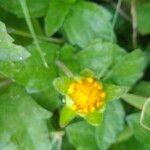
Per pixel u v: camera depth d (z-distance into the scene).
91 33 0.13
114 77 0.13
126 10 0.15
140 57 0.13
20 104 0.13
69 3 0.13
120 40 0.15
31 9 0.13
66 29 0.14
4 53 0.12
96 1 0.15
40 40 0.13
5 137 0.13
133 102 0.13
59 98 0.13
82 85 0.12
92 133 0.14
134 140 0.14
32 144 0.13
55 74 0.13
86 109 0.12
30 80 0.12
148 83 0.14
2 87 0.13
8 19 0.13
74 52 0.13
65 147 0.14
